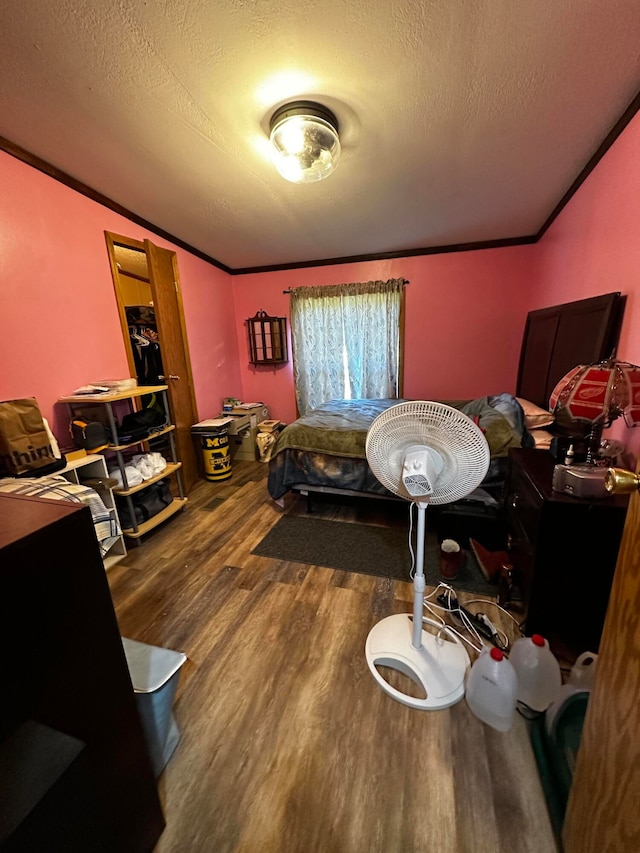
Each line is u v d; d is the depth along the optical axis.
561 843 0.83
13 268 1.86
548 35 1.19
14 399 1.79
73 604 0.64
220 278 3.89
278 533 2.34
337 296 3.78
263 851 0.85
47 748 0.59
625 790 0.56
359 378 3.94
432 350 3.70
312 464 2.53
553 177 2.13
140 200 2.43
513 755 1.03
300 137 1.61
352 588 1.78
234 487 3.19
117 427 2.34
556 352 2.30
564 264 2.39
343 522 2.47
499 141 1.79
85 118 1.60
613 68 1.32
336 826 0.90
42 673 0.59
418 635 1.32
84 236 2.25
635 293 1.47
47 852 0.59
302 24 1.16
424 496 1.07
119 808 0.75
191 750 1.07
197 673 1.33
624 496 1.21
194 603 1.70
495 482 2.04
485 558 1.84
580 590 1.28
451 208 2.59
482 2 1.08
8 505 0.67
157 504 2.48
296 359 4.03
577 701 1.04
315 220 2.78
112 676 0.73
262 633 1.51
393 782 0.98
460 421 0.99
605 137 1.72
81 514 0.65
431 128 1.69
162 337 2.81
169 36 1.20
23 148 1.84
